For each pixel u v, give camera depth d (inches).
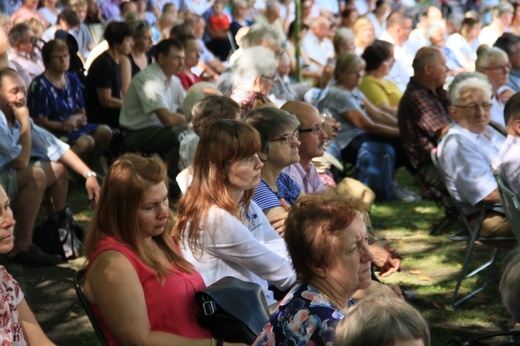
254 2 906.7
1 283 175.9
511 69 497.7
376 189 463.8
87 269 184.7
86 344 275.1
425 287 331.0
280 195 256.4
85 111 463.5
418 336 124.4
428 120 435.5
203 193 208.5
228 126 210.2
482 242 319.6
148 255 187.8
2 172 327.9
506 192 281.4
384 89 509.4
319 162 331.6
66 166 354.3
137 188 186.2
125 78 502.0
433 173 432.1
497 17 783.7
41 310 300.0
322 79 554.3
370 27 677.9
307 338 147.7
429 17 775.1
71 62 486.9
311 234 154.9
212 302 186.2
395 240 394.6
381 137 470.6
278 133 244.5
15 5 711.1
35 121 427.2
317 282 156.4
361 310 126.7
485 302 315.6
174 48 461.1
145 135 453.4
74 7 652.1
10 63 477.4
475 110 327.0
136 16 547.8
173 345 180.2
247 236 207.5
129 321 178.7
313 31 717.3
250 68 368.5
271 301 219.1
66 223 348.5
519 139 302.4
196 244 207.6
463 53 735.7
